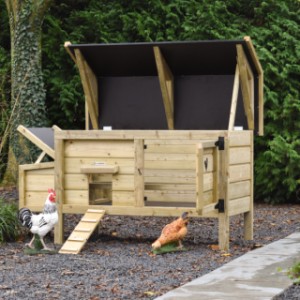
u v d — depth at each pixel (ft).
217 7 55.93
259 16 56.29
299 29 54.03
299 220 45.52
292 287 26.21
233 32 54.95
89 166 36.04
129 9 58.44
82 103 57.77
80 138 36.11
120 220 45.03
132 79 42.52
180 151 36.76
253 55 37.81
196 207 33.04
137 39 57.26
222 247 34.76
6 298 24.82
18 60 54.80
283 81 53.11
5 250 34.42
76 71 58.08
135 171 35.32
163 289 26.08
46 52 57.98
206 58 39.52
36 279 27.94
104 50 39.96
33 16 54.44
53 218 33.42
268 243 37.01
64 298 24.81
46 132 39.34
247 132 37.78
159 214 35.06
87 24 58.49
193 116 41.83
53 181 37.60
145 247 35.55
